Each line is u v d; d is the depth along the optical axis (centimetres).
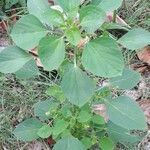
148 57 53
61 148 37
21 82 50
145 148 46
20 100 49
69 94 32
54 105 40
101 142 40
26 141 45
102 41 30
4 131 47
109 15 53
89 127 40
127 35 34
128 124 35
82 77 32
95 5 32
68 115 37
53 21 31
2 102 49
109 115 36
